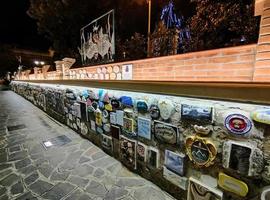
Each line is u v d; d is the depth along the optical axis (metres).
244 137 1.98
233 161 2.08
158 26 11.16
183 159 2.65
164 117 2.88
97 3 10.95
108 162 4.18
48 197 3.04
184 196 2.78
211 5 6.56
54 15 11.75
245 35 5.91
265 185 1.86
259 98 1.68
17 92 23.55
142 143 3.40
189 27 7.53
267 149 1.81
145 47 9.69
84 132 5.71
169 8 11.20
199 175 2.52
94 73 4.88
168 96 2.77
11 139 5.80
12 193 3.15
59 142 5.46
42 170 3.88
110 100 4.14
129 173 3.72
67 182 3.45
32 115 9.52
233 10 6.04
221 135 2.19
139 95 3.30
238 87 1.82
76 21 11.53
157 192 3.11
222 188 2.25
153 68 3.07
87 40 5.64
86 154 4.62
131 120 3.55
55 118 8.41
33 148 5.05
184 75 2.58
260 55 1.74
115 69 4.05
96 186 3.31
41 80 10.12
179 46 7.40
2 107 12.33
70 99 6.38
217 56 2.19
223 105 2.13
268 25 1.67
